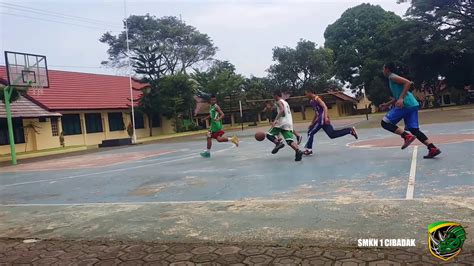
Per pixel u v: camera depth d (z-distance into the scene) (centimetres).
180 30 4684
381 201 482
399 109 758
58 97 2811
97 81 3391
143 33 4625
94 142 2959
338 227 406
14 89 1825
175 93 3353
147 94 3164
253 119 4497
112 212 552
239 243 392
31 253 416
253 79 4853
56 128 2641
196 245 398
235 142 1150
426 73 4009
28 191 823
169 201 596
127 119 3256
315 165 823
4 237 480
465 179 559
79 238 450
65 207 614
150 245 409
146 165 1120
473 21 3603
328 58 5197
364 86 5019
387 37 4291
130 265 361
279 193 587
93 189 770
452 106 4206
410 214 422
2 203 707
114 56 4956
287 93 5156
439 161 718
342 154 963
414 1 3716
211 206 538
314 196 548
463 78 4131
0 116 2155
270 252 364
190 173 868
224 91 4112
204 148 1622
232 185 682
